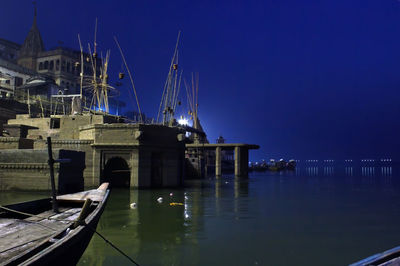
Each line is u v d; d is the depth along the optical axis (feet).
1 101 173.88
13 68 244.63
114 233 51.31
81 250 31.32
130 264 37.27
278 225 60.80
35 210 44.01
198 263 38.58
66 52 296.10
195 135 237.45
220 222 62.08
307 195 114.11
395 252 20.42
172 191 113.39
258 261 40.11
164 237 49.60
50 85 234.38
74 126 136.36
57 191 84.02
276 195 112.27
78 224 31.76
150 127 118.83
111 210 72.69
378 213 76.64
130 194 102.06
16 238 28.43
